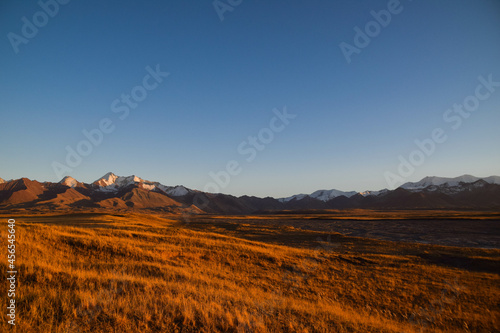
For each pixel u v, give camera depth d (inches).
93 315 315.0
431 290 834.2
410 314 652.7
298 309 459.2
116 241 951.0
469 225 3353.8
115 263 676.7
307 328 360.8
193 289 486.3
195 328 319.6
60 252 739.4
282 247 1457.9
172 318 335.9
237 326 336.5
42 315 299.7
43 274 424.8
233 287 637.3
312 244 1889.8
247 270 937.5
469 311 675.4
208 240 1330.0
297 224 4291.3
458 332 545.3
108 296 378.0
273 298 572.1
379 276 984.9
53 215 2923.2
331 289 817.5
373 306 700.0
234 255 1096.2
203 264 915.4
